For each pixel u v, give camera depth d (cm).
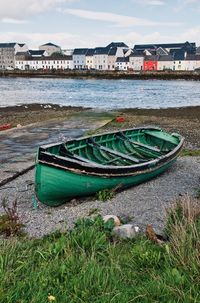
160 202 876
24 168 1151
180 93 5316
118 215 785
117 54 13925
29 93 5162
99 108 3334
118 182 919
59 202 855
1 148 1445
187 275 445
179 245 498
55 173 794
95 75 9962
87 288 424
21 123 2294
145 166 988
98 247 546
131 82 8225
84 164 827
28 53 15325
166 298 409
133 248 548
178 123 2425
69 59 14375
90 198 903
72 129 1986
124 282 448
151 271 474
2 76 10719
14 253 500
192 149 1612
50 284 435
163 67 13125
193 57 12838
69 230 664
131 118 2589
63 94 5050
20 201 897
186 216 621
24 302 390
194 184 1047
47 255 511
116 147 1175
